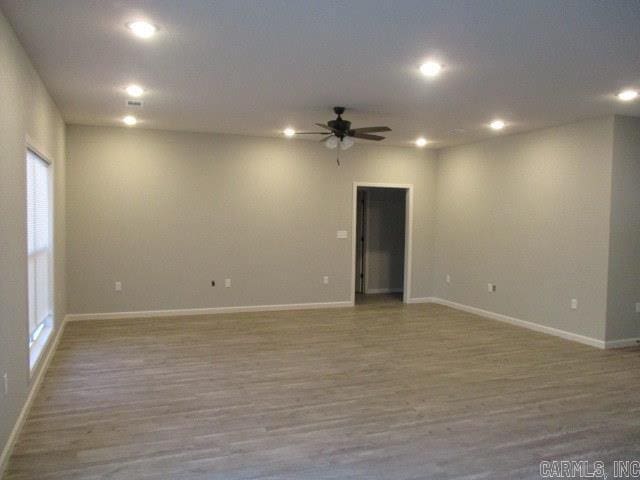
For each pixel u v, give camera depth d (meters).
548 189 6.33
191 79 4.26
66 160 6.50
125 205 6.82
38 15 2.90
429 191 8.48
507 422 3.54
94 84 4.45
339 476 2.77
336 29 3.10
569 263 6.04
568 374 4.67
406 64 3.78
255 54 3.59
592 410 3.79
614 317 5.65
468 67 3.82
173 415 3.60
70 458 2.94
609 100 4.81
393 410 3.74
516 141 6.83
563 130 6.12
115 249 6.81
